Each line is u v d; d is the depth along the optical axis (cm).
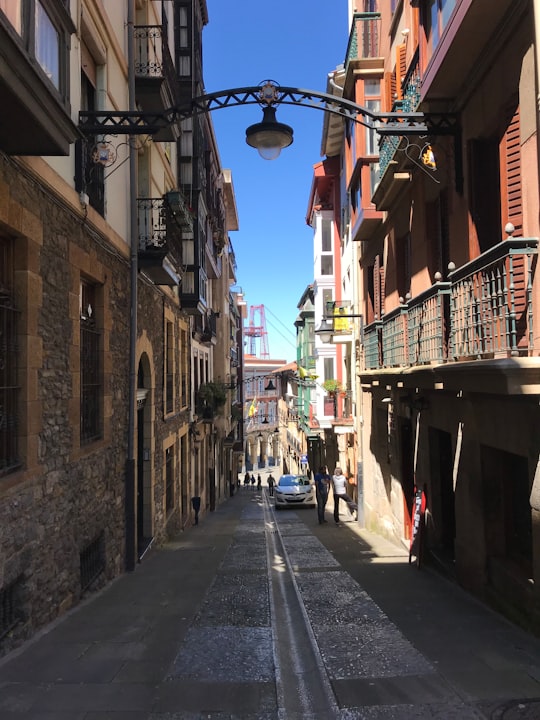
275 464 8481
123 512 902
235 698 369
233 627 537
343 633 520
